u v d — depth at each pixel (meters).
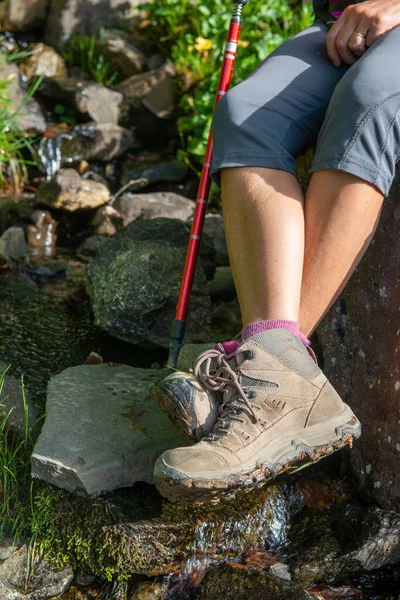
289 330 1.73
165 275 3.01
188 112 5.18
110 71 5.52
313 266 1.77
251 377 1.75
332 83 1.94
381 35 1.90
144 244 3.13
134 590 1.89
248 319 1.76
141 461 2.08
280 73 1.94
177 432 2.18
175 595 1.90
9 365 2.60
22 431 2.28
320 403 1.76
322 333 2.28
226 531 1.97
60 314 3.30
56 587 1.91
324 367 2.29
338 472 2.27
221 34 5.04
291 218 1.75
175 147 5.22
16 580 1.92
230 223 1.81
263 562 1.97
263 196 1.76
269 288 1.73
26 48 5.59
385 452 2.04
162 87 5.23
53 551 1.98
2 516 2.07
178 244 3.34
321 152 1.76
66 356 2.85
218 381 1.79
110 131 5.02
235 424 1.73
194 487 1.65
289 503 2.14
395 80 1.72
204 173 2.39
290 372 1.73
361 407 2.13
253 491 2.08
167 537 1.92
